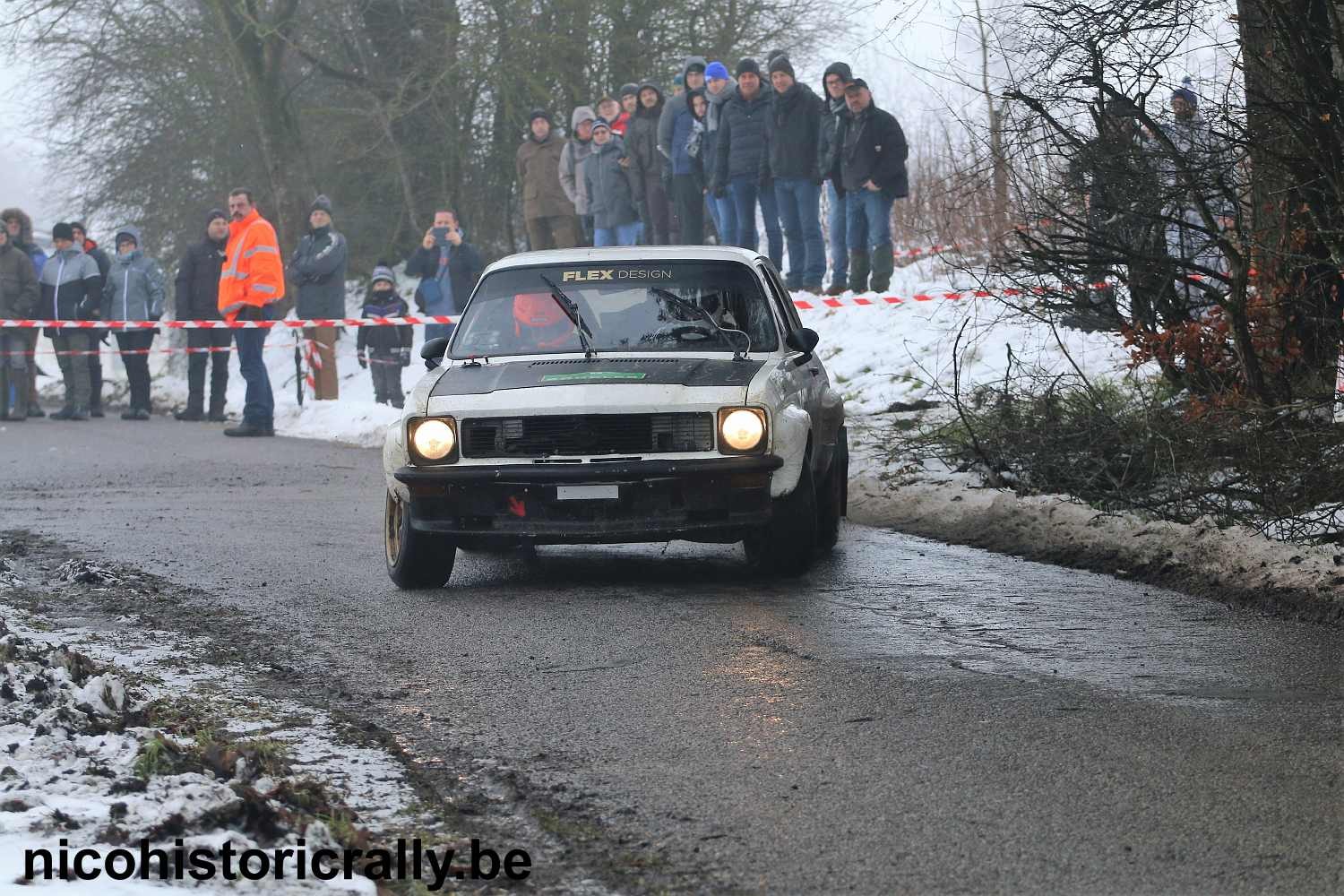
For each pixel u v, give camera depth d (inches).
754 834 594.6
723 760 694.5
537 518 1124.5
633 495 1117.1
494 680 864.3
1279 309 1320.1
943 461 1654.8
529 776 677.3
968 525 1398.9
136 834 536.7
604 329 1243.2
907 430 1990.7
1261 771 657.0
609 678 858.8
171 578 1239.5
